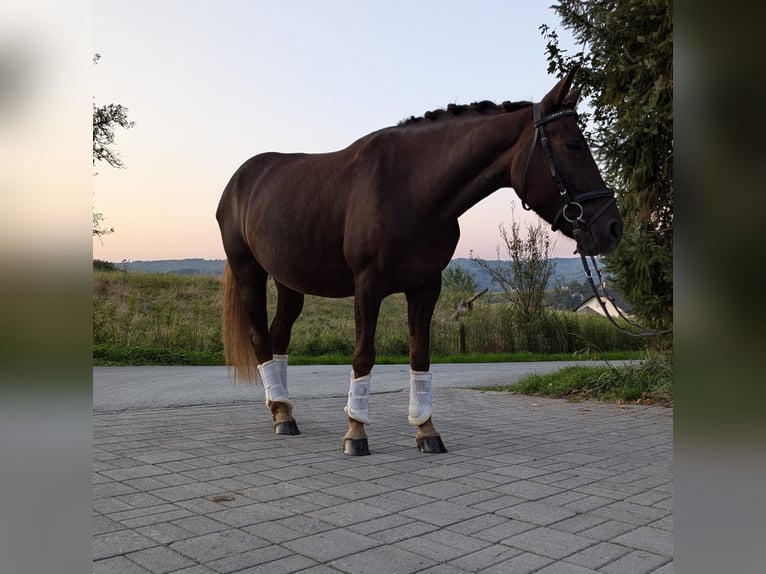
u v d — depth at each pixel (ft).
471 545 7.75
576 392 25.13
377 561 7.22
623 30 22.79
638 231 22.56
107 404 20.44
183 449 13.39
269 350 16.43
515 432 16.26
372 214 12.94
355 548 7.63
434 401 23.65
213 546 7.68
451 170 12.62
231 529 8.30
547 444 14.51
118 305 48.73
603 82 23.85
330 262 14.44
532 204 12.08
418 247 12.95
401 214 12.87
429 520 8.71
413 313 13.97
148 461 12.21
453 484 10.68
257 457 12.67
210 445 13.87
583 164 11.52
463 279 62.95
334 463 12.21
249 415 18.34
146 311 48.55
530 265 59.47
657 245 22.76
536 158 11.73
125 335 43.50
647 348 26.53
